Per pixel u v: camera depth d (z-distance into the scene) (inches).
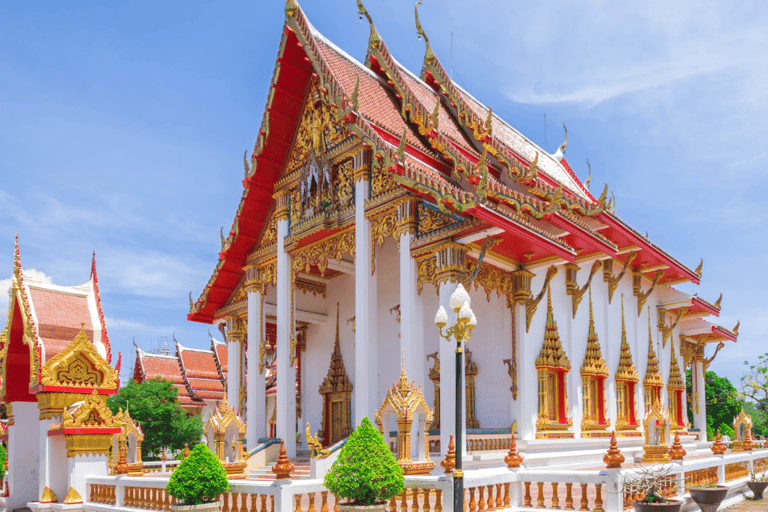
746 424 967.6
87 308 588.7
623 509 398.0
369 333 660.1
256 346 836.0
